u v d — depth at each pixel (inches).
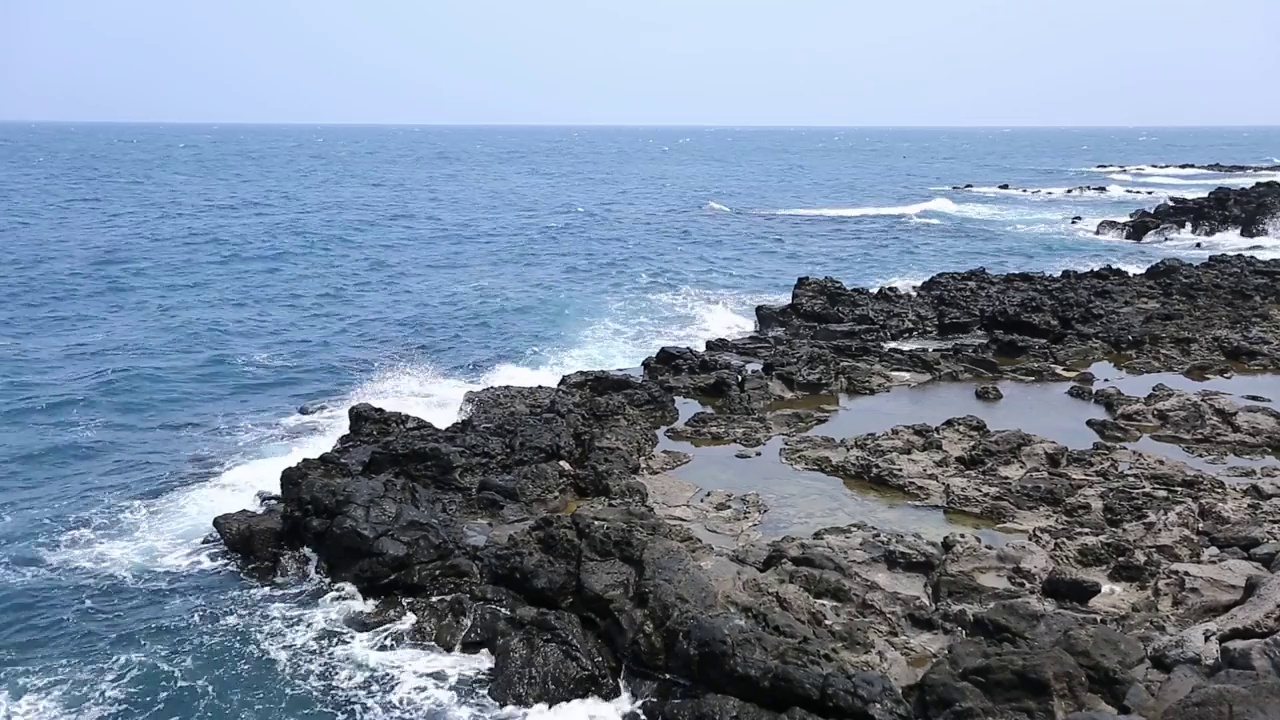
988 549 746.2
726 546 793.6
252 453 1060.5
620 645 658.8
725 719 580.4
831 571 717.3
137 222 2883.9
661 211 3440.0
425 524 784.9
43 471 1011.3
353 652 698.8
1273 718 494.9
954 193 4296.3
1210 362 1321.4
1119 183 4781.0
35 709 636.7
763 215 3309.5
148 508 926.4
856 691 562.6
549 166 6530.5
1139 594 687.1
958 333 1517.0
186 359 1412.4
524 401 1122.0
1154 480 892.6
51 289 1862.7
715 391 1219.9
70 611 750.5
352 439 995.9
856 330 1483.8
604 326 1635.1
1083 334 1427.2
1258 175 5068.9
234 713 637.9
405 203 3688.5
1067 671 557.0
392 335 1574.8
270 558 823.7
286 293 1888.5
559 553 729.6
